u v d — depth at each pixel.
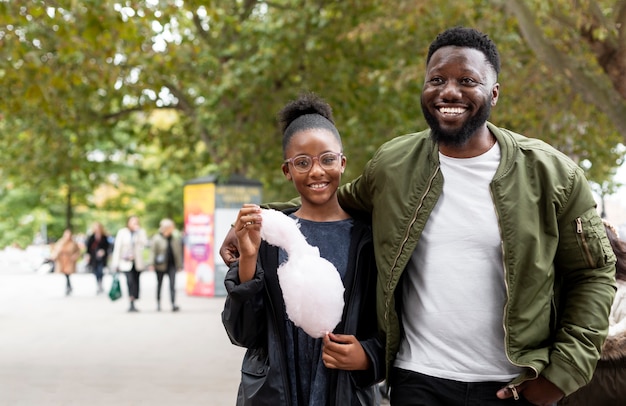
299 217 3.37
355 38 16.55
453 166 3.14
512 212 3.00
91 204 41.78
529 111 15.42
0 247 47.47
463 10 13.42
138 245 17.38
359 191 3.43
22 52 10.53
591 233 3.03
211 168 30.55
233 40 20.48
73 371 9.81
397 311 3.24
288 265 3.07
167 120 31.08
